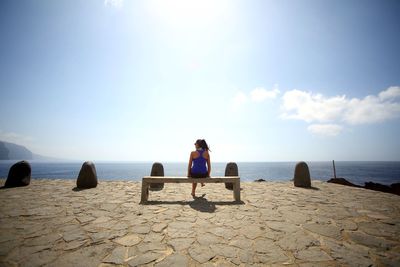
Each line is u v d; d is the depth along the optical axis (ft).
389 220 14.47
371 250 10.09
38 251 9.72
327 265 8.75
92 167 28.12
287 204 18.93
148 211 16.43
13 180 27.12
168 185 30.25
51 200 19.77
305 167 29.94
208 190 26.14
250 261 9.02
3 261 8.75
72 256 9.32
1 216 14.79
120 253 9.66
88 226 13.04
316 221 14.24
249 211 16.60
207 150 21.98
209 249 10.12
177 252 9.80
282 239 11.30
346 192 24.90
